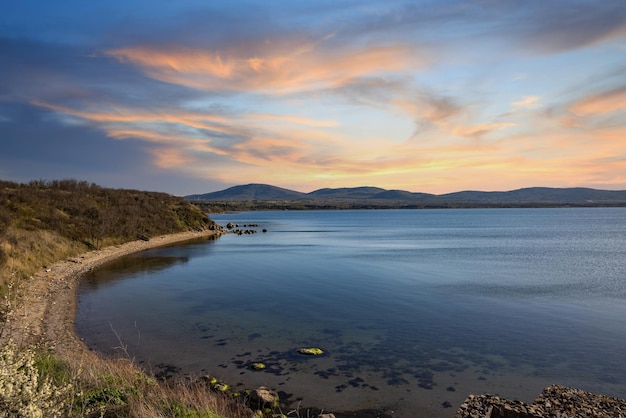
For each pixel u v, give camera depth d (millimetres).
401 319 23766
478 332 21359
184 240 76875
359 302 28109
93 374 10570
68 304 26031
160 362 16766
